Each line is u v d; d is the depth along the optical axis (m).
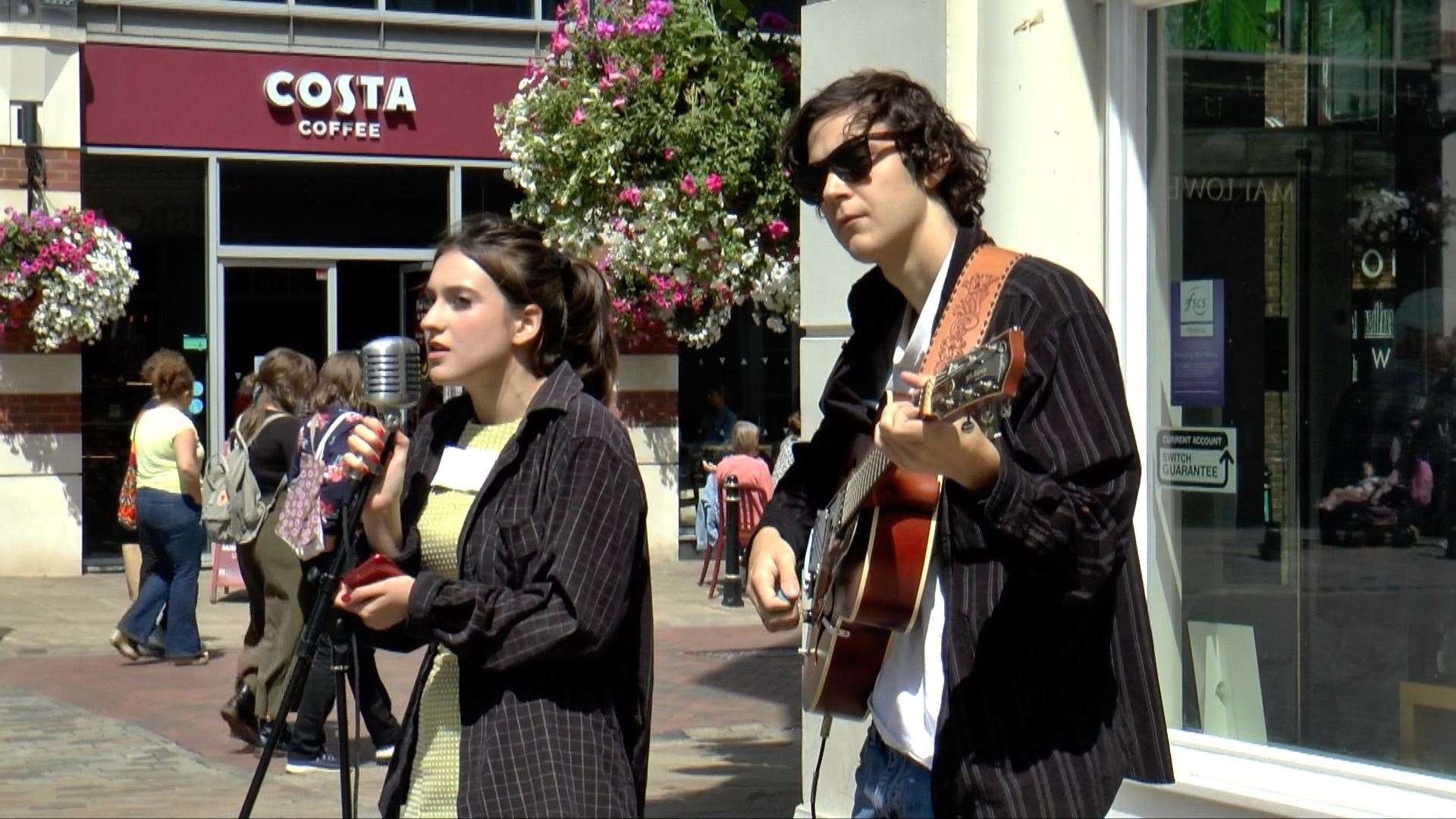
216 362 15.38
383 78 15.84
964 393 2.41
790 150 3.09
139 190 15.21
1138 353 5.19
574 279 3.44
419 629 3.06
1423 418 4.60
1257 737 5.00
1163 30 5.13
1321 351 4.85
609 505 3.13
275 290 15.68
